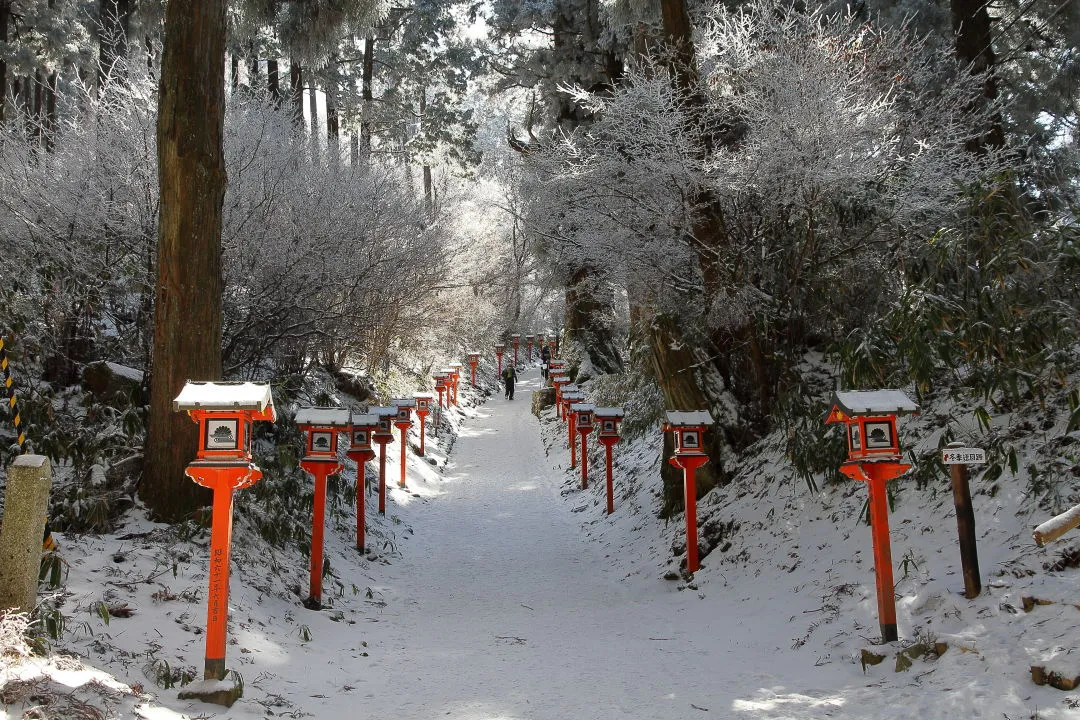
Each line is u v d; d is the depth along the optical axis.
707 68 12.02
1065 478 6.84
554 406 28.38
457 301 25.03
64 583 6.21
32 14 22.34
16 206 11.01
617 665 6.45
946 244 8.41
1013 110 15.90
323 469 8.67
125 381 11.20
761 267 11.30
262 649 6.37
